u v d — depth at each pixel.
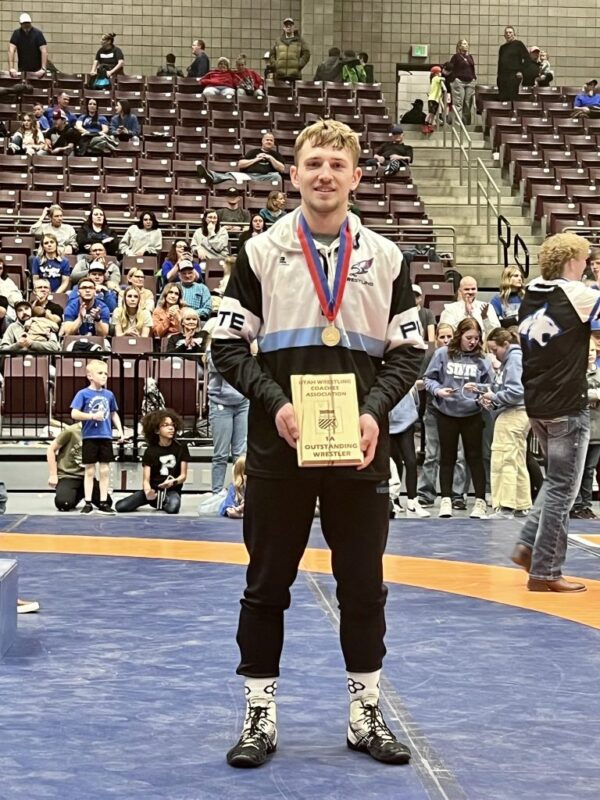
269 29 27.06
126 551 8.16
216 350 3.68
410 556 8.13
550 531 6.73
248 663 3.72
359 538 3.66
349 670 3.76
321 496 3.68
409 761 3.63
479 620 5.94
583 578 7.27
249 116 22.72
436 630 5.68
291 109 23.45
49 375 12.08
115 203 18.45
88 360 11.99
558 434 6.64
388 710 4.23
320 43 26.89
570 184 20.89
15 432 12.22
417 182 22.09
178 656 5.05
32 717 4.09
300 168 3.61
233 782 3.42
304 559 7.84
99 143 20.33
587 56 27.55
